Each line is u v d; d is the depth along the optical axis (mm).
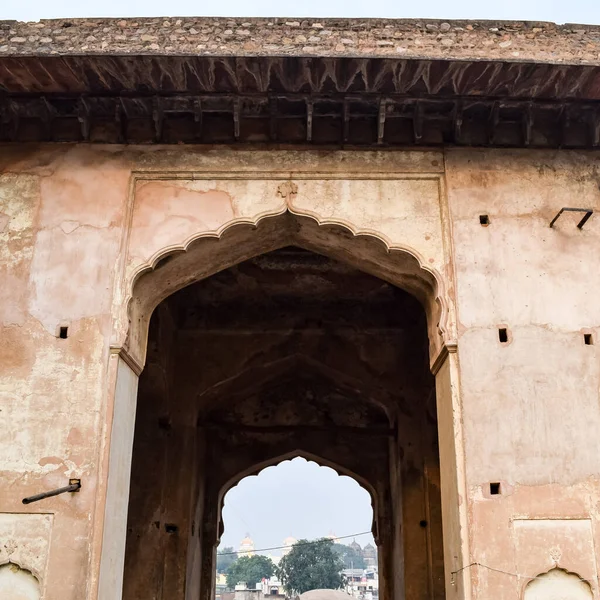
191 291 7051
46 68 4324
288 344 7219
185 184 4750
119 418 4293
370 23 4551
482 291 4457
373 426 7723
